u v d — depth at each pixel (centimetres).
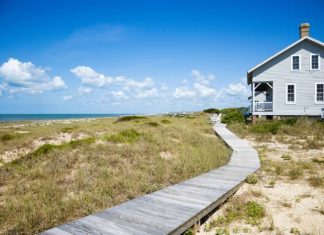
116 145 1243
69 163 989
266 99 3119
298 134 1814
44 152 1136
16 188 778
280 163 1027
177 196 630
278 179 845
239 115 3069
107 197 681
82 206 626
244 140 1734
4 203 680
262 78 2584
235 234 500
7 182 855
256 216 568
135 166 973
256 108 2605
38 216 574
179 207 556
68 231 449
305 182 796
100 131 1759
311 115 2461
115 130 1761
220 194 643
